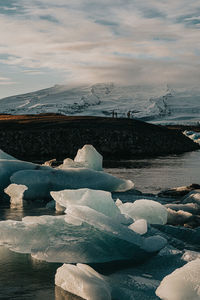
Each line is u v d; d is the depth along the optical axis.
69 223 6.65
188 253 6.43
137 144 46.34
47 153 42.69
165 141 49.47
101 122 51.31
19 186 11.73
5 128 45.16
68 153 43.34
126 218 7.57
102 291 4.88
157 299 4.90
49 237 6.64
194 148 53.91
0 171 13.15
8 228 6.88
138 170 23.09
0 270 5.86
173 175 20.33
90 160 16.30
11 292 5.09
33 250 6.52
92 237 6.48
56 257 6.21
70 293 5.07
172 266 6.04
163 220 8.52
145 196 12.87
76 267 5.34
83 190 7.98
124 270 5.91
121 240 6.28
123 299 4.95
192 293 4.77
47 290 5.16
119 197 12.39
